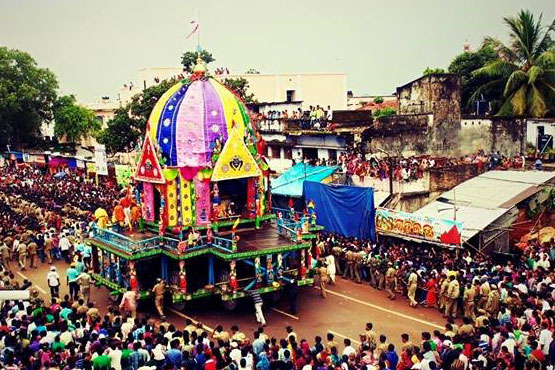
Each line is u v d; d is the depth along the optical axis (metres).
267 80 72.56
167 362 17.59
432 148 40.56
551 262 25.73
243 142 28.45
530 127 42.88
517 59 47.97
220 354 17.42
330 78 75.12
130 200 29.66
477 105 46.62
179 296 25.08
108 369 17.30
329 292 29.12
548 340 18.27
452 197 32.06
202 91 28.56
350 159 38.22
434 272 26.44
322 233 34.31
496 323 19.36
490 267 25.69
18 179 58.00
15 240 34.69
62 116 77.69
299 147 45.28
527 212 30.02
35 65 77.69
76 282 27.98
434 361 16.78
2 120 75.06
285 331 24.08
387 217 31.02
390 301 27.58
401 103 43.47
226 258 24.64
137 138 61.19
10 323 20.50
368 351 17.91
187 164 27.44
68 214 41.09
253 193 29.38
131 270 25.44
